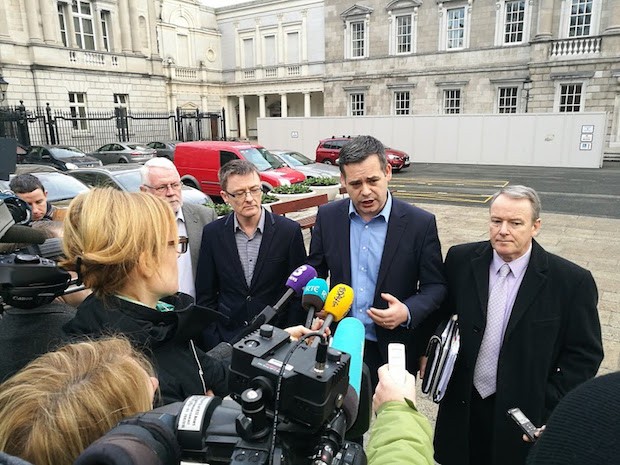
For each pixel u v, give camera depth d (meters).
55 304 1.54
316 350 0.93
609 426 0.63
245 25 38.53
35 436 0.80
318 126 26.34
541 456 0.69
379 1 30.80
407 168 21.78
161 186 2.86
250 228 2.75
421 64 30.05
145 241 1.22
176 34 37.44
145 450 0.71
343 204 2.48
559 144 21.33
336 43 33.38
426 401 3.37
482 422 2.13
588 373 1.92
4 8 25.09
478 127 22.98
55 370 0.89
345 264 2.38
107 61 29.89
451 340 2.08
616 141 24.27
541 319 1.95
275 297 2.75
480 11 27.55
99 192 1.27
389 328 2.10
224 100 41.53
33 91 26.80
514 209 1.94
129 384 0.90
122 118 28.31
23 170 8.44
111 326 1.25
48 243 1.57
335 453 0.86
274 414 0.83
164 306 1.52
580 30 24.67
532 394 1.95
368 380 1.31
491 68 27.70
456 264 2.26
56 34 27.31
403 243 2.29
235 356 0.92
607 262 6.76
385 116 24.86
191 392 1.35
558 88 25.41
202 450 0.81
